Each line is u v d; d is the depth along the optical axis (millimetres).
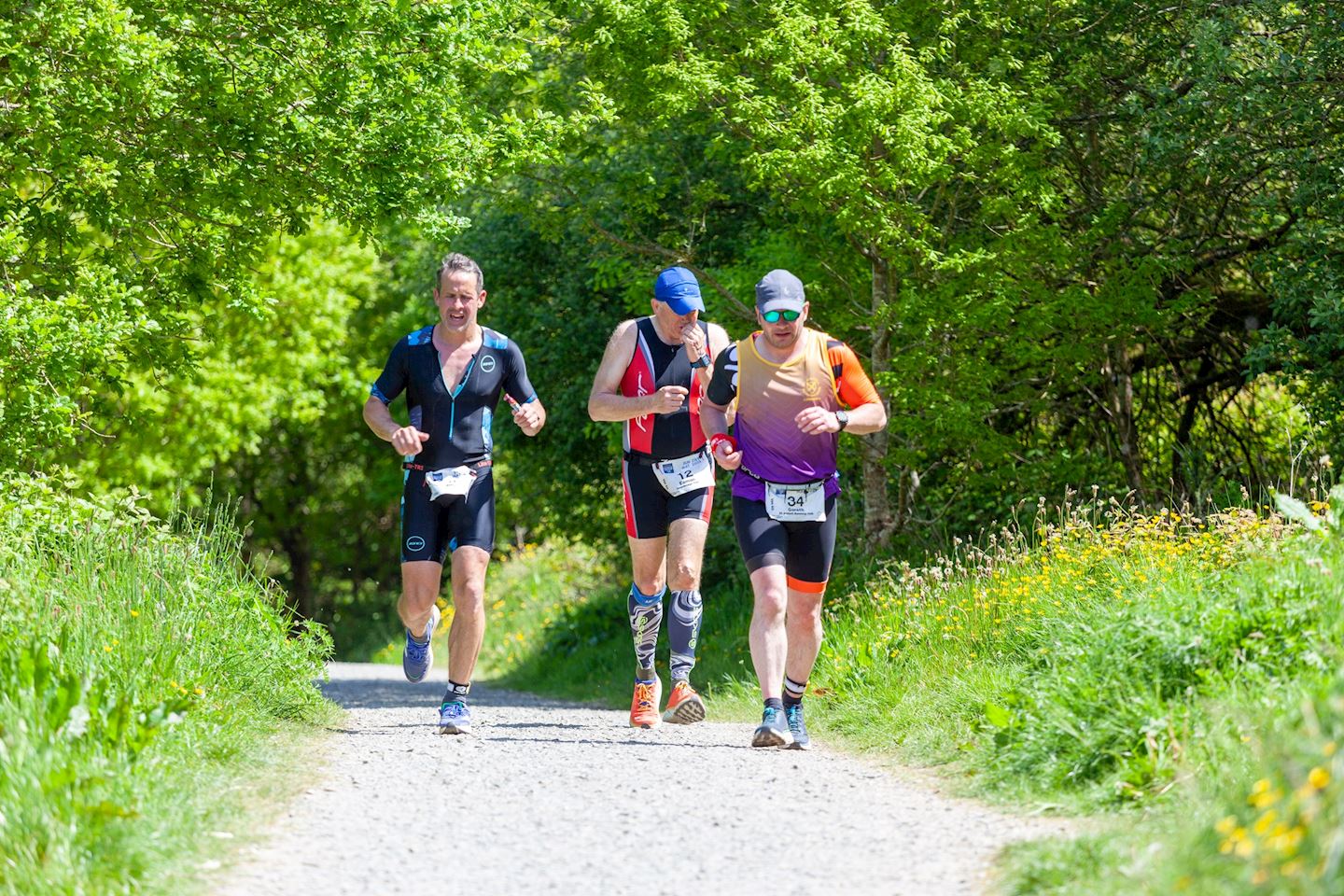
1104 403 38562
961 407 31953
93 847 11031
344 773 15906
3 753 11695
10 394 27266
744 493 18109
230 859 11727
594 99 35281
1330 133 32094
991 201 32656
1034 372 36719
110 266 32469
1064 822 12859
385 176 31438
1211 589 16891
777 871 11555
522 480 59125
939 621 22891
